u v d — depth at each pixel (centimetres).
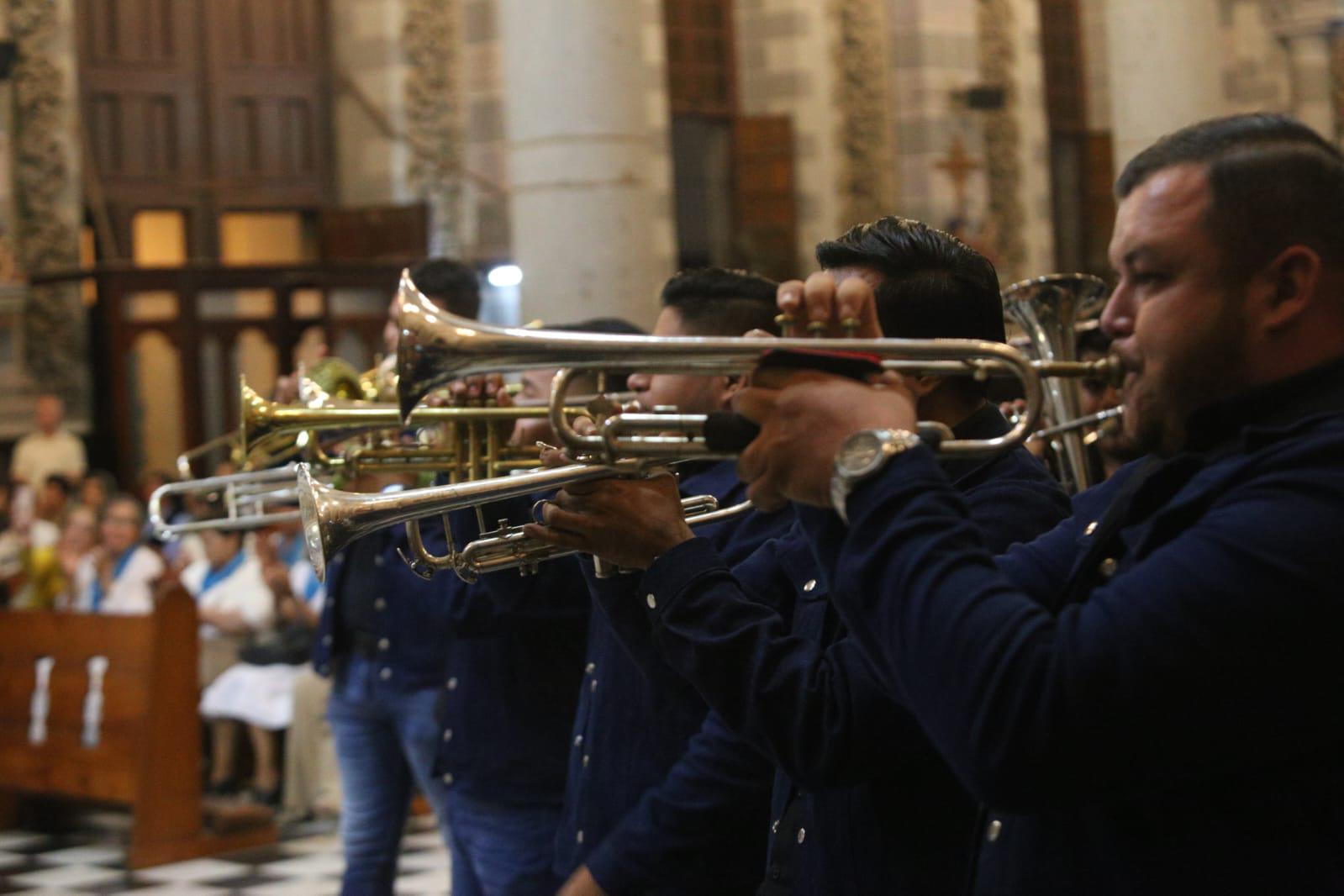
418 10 1384
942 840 178
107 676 640
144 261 1408
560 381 176
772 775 233
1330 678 136
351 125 1388
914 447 152
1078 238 1720
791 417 157
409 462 336
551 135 686
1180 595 137
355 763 439
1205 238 146
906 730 169
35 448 1151
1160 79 891
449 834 380
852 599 151
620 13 689
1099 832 148
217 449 1215
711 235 1511
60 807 696
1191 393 149
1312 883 138
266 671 705
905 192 1541
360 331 1256
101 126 1305
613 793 276
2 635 684
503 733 357
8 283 1203
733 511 225
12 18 1241
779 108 1530
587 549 196
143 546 791
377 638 429
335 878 595
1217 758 138
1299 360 146
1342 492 136
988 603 143
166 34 1331
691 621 184
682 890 237
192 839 627
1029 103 1602
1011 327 484
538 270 694
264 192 1359
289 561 752
